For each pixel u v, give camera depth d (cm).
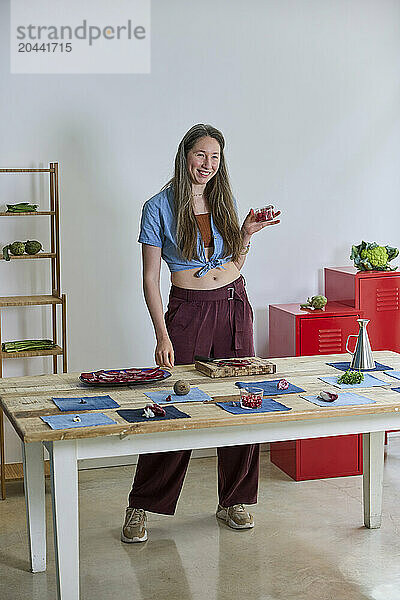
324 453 470
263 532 398
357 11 510
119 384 330
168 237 380
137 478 388
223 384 333
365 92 517
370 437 393
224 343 388
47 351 443
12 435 478
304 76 504
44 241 470
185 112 486
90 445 283
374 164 524
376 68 517
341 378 334
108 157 476
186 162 374
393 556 371
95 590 342
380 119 521
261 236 508
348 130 516
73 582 291
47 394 319
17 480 451
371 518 400
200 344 384
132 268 487
